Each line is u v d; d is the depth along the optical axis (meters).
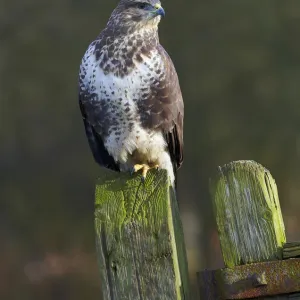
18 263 20.31
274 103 18.39
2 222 20.67
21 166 20.67
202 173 18.95
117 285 3.90
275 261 3.73
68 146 20.44
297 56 18.25
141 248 3.88
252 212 3.84
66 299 19.95
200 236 19.23
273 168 18.50
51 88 19.81
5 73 19.81
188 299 3.97
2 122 20.03
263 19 18.17
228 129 18.53
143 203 3.95
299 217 18.56
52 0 19.62
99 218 3.98
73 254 20.52
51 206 20.64
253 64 18.22
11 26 19.69
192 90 18.55
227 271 3.78
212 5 18.44
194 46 18.59
